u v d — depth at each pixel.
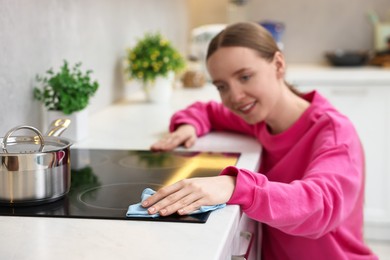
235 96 1.59
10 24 1.61
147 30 3.16
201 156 1.64
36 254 0.92
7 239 0.99
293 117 1.71
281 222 1.22
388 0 4.11
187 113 1.95
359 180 1.44
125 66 2.78
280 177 1.71
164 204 1.11
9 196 1.14
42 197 1.16
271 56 1.62
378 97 3.63
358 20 4.15
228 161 1.57
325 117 1.60
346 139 1.50
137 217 1.08
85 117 1.87
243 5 4.10
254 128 1.85
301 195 1.25
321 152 1.46
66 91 1.78
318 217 1.27
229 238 1.04
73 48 2.12
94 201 1.20
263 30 1.64
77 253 0.92
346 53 3.93
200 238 0.98
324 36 4.20
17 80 1.66
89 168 1.50
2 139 1.26
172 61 2.58
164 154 1.66
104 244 0.96
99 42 2.42
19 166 1.13
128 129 2.02
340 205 1.32
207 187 1.16
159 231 1.02
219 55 1.58
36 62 1.80
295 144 1.69
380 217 3.71
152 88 2.59
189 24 4.29
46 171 1.16
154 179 1.39
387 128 3.64
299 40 4.23
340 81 3.65
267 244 1.81
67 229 1.03
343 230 1.67
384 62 3.84
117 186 1.33
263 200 1.20
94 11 2.35
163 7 3.47
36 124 1.79
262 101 1.62
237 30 1.59
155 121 2.16
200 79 3.06
